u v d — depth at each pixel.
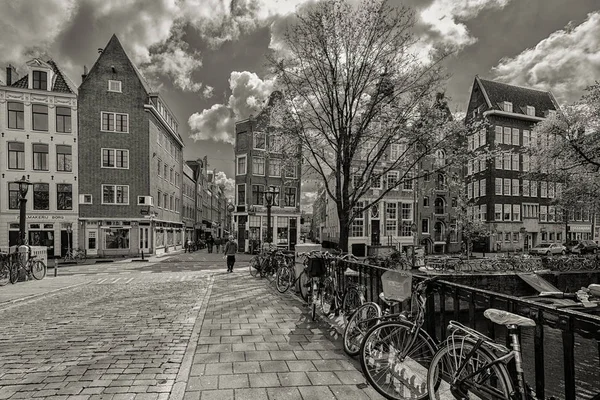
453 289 3.72
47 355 4.80
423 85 11.38
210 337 5.63
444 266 18.84
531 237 45.00
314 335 5.75
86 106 29.23
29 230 27.73
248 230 35.00
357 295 5.98
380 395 3.59
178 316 7.14
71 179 28.64
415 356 3.82
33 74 28.67
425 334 3.82
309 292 7.93
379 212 36.31
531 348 6.09
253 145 35.03
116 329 6.14
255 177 35.16
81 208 28.53
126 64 30.33
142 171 30.02
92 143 29.12
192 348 5.04
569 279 20.94
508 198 43.50
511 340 2.69
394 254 19.78
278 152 13.43
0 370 4.26
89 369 4.29
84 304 8.59
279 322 6.61
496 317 2.75
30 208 27.86
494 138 43.22
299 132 12.20
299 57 11.59
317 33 11.02
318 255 7.82
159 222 32.75
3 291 10.93
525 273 18.20
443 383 3.46
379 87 11.25
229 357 4.70
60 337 5.66
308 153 12.88
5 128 27.78
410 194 37.31
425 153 12.55
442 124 12.15
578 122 22.73
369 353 3.77
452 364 3.05
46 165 28.36
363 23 10.88
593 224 49.00
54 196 28.30
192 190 53.84
